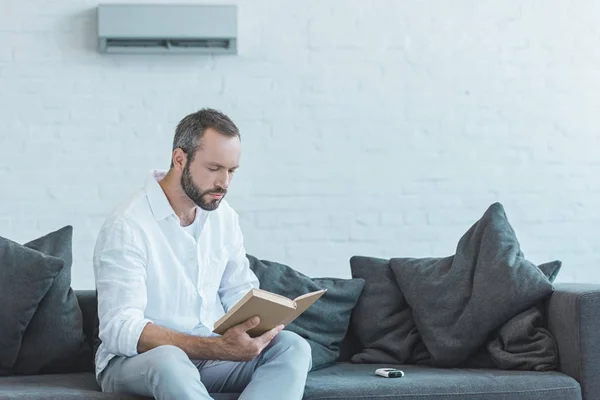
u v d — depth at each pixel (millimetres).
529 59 6035
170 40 5672
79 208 5680
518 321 4188
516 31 6027
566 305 4020
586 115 6090
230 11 5676
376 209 5922
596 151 6102
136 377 3447
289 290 4434
